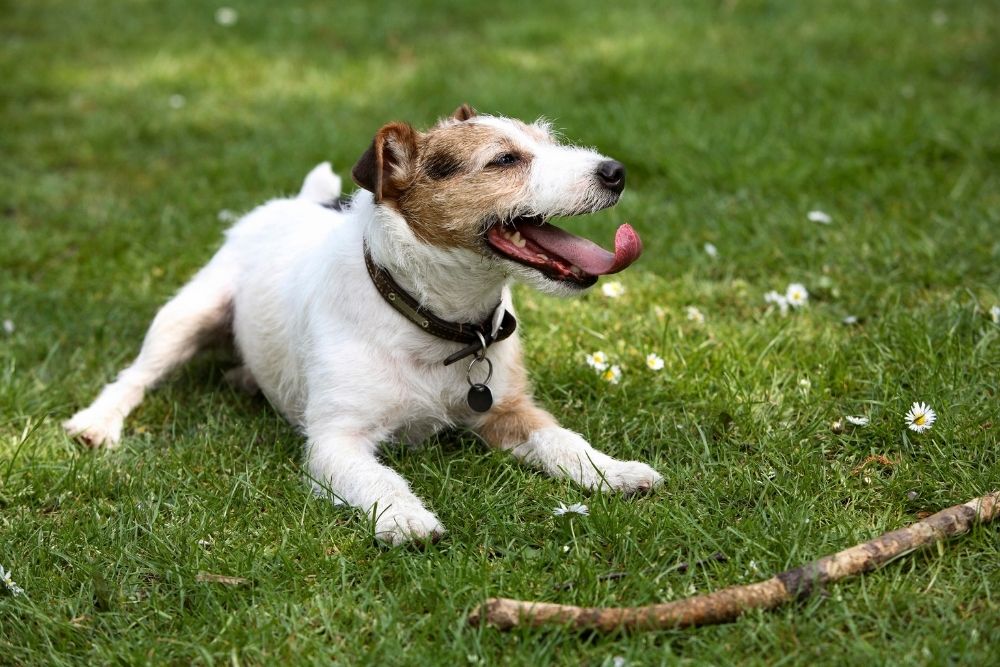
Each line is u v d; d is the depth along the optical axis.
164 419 1.69
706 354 1.71
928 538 1.40
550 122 1.80
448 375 1.57
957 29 3.06
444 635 1.35
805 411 1.61
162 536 1.47
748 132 2.24
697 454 1.56
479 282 1.53
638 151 2.20
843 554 1.38
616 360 1.72
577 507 1.46
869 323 1.75
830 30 3.10
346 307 1.56
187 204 2.16
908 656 1.32
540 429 1.58
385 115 2.59
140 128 2.55
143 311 1.88
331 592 1.40
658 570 1.41
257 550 1.45
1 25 3.51
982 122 2.21
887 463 1.53
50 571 1.44
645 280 1.89
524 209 1.50
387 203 1.53
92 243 2.04
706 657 1.33
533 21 3.39
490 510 1.49
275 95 2.79
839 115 2.31
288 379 1.64
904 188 2.05
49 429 1.65
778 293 1.85
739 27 3.23
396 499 1.48
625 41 3.09
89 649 1.37
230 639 1.37
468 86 2.74
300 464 1.58
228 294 1.73
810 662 1.33
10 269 1.99
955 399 1.58
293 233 1.70
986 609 1.36
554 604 1.35
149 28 3.47
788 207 2.04
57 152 2.44
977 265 1.84
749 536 1.44
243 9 3.67
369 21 3.52
